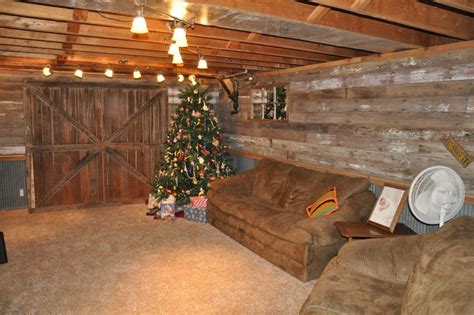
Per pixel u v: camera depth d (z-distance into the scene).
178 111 5.96
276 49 4.10
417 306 1.86
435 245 2.14
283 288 3.31
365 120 3.97
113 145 6.33
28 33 3.45
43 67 5.29
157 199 5.70
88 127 6.14
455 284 1.76
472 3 2.30
